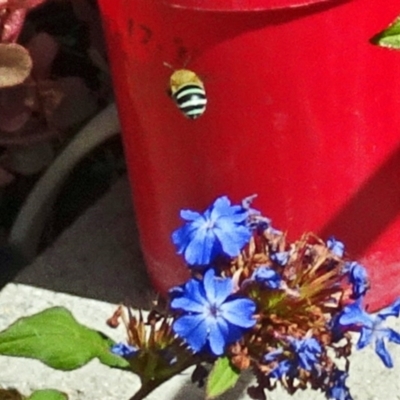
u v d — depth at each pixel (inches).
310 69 11.8
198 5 11.3
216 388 10.2
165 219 13.8
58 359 10.5
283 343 10.5
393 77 12.4
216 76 11.8
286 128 12.2
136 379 14.1
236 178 12.7
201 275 10.9
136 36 12.1
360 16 11.6
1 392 12.4
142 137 13.2
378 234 13.6
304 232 12.6
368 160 12.9
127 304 15.1
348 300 10.8
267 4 11.1
